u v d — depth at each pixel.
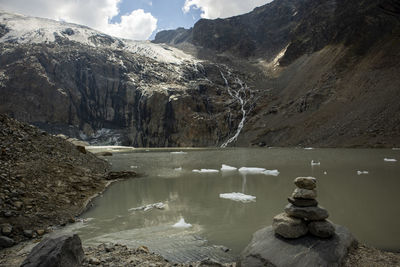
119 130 87.94
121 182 16.23
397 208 9.41
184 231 7.69
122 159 32.06
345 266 4.75
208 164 26.03
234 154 37.28
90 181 14.01
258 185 14.66
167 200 11.63
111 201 11.50
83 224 8.45
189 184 15.43
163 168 23.17
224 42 139.25
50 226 8.07
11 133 14.27
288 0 147.25
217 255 6.01
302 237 5.33
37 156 13.46
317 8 96.12
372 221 8.09
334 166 20.86
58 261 4.35
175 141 78.38
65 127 83.25
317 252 4.85
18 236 7.11
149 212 9.78
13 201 8.59
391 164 20.77
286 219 5.48
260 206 10.33
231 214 9.33
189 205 10.71
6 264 5.24
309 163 23.50
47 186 10.79
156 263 5.10
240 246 6.55
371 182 14.23
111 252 5.71
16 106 79.75
